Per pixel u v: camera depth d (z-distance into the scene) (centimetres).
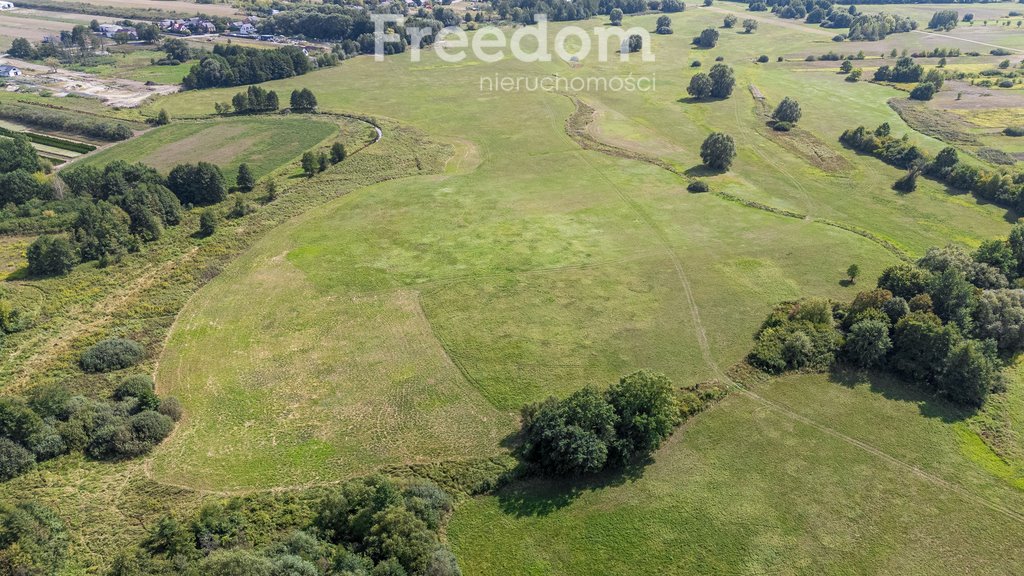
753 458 5859
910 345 6844
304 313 7975
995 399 6619
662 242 9662
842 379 6862
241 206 10494
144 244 9506
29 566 4472
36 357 7062
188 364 7075
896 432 6181
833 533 5150
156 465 5712
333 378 6856
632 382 5928
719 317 7888
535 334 7562
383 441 6019
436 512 5147
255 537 4941
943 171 11769
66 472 5550
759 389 6719
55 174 11081
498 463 5738
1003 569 4891
